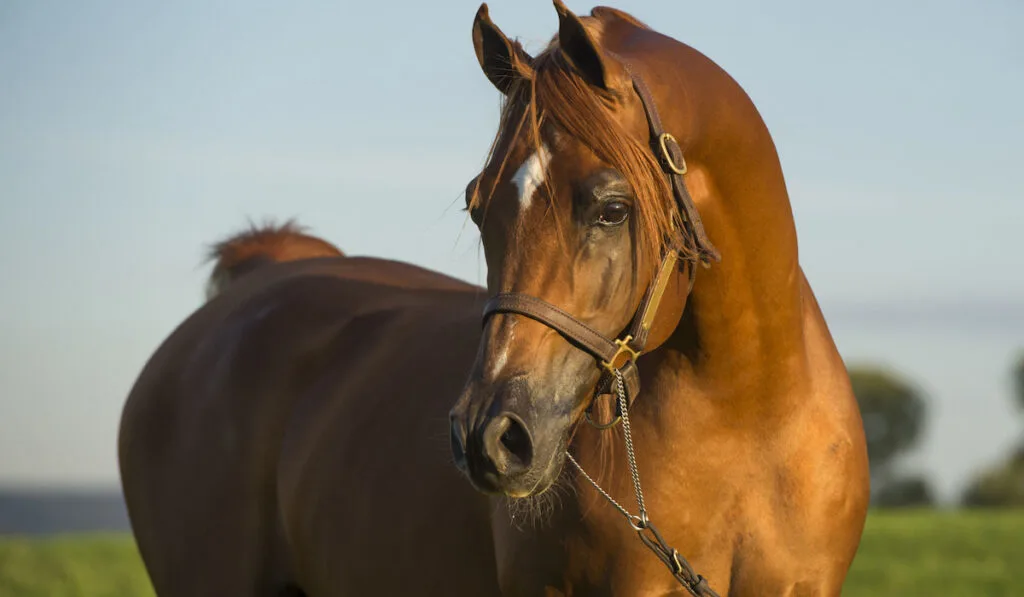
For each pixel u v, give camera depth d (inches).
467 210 183.9
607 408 205.8
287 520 273.0
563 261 173.0
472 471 168.7
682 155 185.8
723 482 201.5
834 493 204.2
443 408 241.0
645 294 182.1
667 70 190.5
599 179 170.9
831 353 217.6
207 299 368.5
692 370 201.2
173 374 313.3
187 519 293.1
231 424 289.4
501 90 193.0
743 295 196.2
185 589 292.8
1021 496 2301.9
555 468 173.5
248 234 369.1
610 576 202.8
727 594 204.1
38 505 7116.1
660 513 200.4
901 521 948.6
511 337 172.4
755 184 195.2
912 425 2810.0
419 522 235.6
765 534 201.3
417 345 263.1
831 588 206.5
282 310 298.0
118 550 818.8
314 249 367.9
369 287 300.8
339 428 263.6
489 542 223.5
